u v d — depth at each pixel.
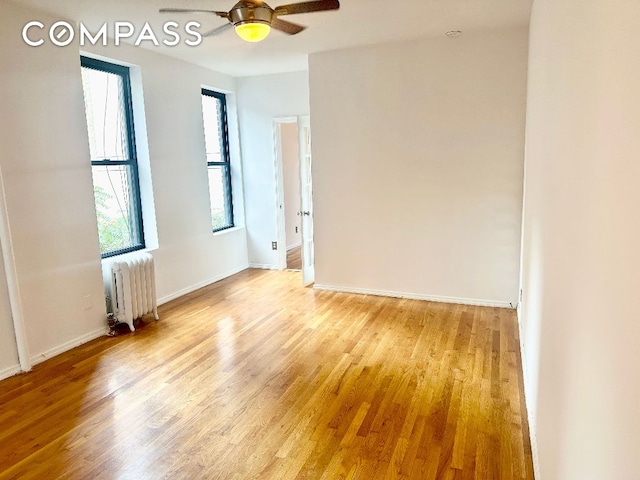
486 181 4.52
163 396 3.04
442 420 2.71
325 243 5.30
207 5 3.39
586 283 1.21
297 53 4.93
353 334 4.04
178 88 5.14
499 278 4.64
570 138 1.54
